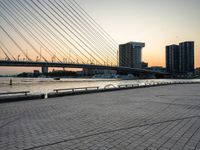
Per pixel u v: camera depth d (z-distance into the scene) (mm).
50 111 9266
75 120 7477
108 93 19531
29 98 14039
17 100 13297
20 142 5133
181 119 7637
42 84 82062
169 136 5590
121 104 11570
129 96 16312
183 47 197875
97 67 62375
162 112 9062
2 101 12359
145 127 6527
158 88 27094
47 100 13656
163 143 5051
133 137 5520
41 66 53531
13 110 9500
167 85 36094
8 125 6734
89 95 17438
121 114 8594
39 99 14312
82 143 5074
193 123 7020
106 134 5789
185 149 4672
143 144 4988
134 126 6641
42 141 5215
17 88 57188
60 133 5879
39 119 7617
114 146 4867
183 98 14523
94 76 154250
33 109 9797
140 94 18125
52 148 4750
